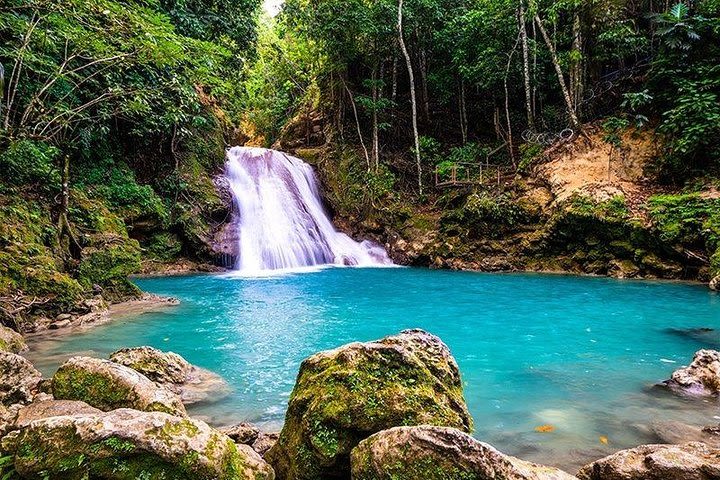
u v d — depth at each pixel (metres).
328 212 21.38
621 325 7.98
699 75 14.63
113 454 2.24
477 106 23.34
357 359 3.06
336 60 22.33
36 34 9.05
